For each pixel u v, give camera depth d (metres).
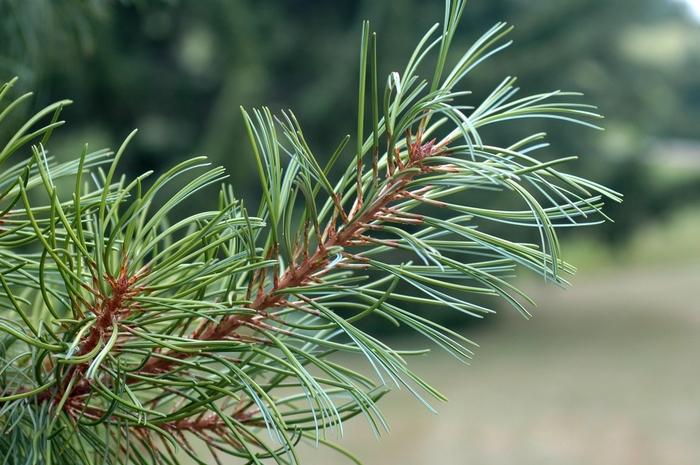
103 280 0.60
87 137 9.28
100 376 0.66
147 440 0.72
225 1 8.88
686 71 18.97
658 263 16.25
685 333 9.96
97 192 0.69
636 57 12.55
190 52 10.18
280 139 6.51
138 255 0.60
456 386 7.76
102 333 0.60
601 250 15.28
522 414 6.66
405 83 0.60
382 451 5.71
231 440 0.74
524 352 9.33
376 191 0.61
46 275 0.74
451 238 1.57
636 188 11.48
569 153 11.09
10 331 0.52
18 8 1.40
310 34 10.77
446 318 10.71
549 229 0.51
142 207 0.61
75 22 1.69
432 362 9.02
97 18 1.76
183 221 0.63
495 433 6.16
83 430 0.67
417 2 10.29
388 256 7.78
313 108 9.72
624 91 11.96
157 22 9.76
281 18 10.69
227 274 0.59
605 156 11.53
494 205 8.89
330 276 0.71
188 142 10.01
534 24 10.01
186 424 0.74
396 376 0.59
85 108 8.93
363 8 9.98
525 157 0.52
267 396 0.58
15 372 0.68
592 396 7.14
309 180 0.61
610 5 10.39
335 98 9.59
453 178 0.59
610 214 11.72
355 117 9.67
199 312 0.58
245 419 0.74
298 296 0.64
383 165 0.65
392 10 9.30
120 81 8.86
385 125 0.59
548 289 13.60
